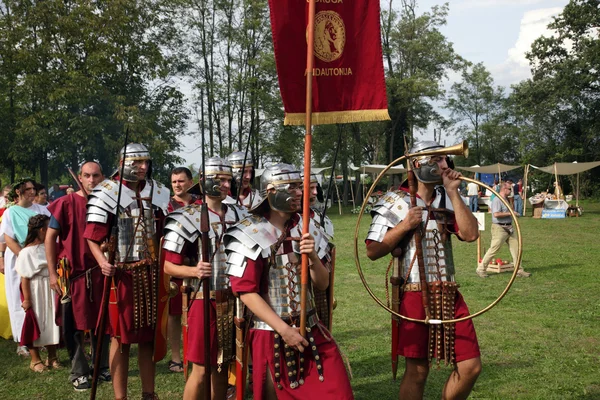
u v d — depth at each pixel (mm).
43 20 23406
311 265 3383
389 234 3967
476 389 5250
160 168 27703
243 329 3686
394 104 39781
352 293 9820
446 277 3959
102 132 23578
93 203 4957
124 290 4871
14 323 6691
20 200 6941
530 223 24281
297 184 3369
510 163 61469
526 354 6273
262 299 3248
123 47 24750
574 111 42250
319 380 3221
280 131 34094
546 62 38844
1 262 7445
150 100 27797
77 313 5340
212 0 30141
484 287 10281
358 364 6020
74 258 5371
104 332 4777
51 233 5477
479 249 11672
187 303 4188
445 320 3799
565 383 5371
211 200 4359
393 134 41344
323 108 3938
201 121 3996
